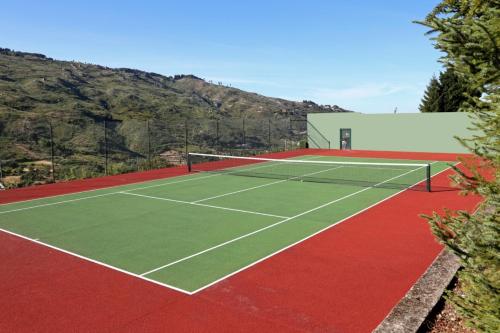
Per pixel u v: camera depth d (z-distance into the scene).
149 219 11.80
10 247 9.54
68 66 106.00
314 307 6.31
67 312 6.32
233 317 6.06
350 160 26.50
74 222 11.66
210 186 17.19
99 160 26.12
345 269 7.81
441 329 4.88
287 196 14.80
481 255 3.39
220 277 7.55
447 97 40.56
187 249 9.14
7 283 7.47
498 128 3.28
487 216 3.44
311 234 10.10
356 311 6.16
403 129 31.06
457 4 3.24
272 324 5.84
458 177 3.58
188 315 6.15
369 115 32.28
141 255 8.81
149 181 18.94
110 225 11.26
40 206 13.88
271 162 26.19
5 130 30.36
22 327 5.91
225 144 36.06
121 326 5.87
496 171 3.36
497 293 3.40
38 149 27.64
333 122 34.03
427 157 27.23
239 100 120.56
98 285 7.30
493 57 3.01
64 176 20.61
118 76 111.38
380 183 17.36
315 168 22.92
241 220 11.52
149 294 6.89
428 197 14.18
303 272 7.71
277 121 40.41
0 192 16.67
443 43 3.14
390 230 10.32
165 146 33.03
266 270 7.83
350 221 11.23
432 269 6.30
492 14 2.98
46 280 7.58
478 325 3.54
